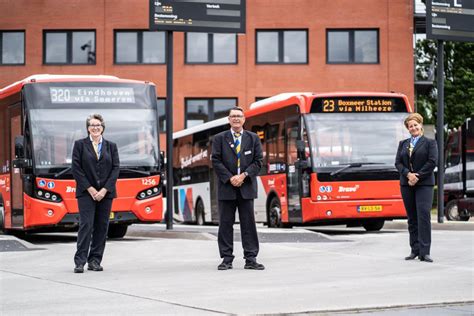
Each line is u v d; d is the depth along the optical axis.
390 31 46.78
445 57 53.97
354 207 21.81
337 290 10.27
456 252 15.14
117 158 12.61
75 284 11.01
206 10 21.84
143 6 47.28
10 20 47.62
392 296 9.80
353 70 46.97
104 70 47.38
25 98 19.25
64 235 23.52
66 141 19.11
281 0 47.12
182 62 47.41
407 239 18.38
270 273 12.02
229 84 47.41
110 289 10.45
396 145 22.30
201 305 9.04
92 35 47.62
